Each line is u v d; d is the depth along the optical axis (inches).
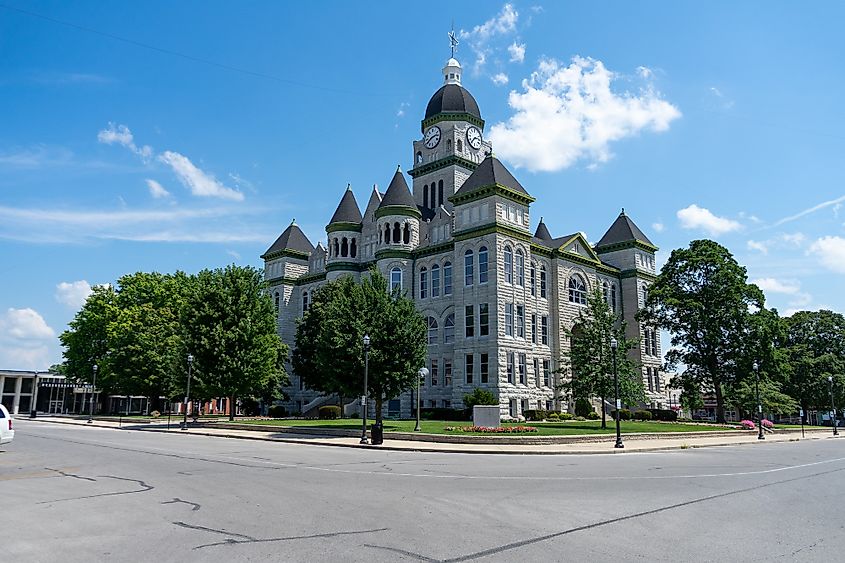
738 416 3516.2
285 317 3198.8
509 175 2436.0
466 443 1342.3
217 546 380.5
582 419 2301.9
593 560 359.3
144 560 346.9
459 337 2347.4
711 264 2421.3
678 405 3191.4
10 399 4055.1
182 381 2041.1
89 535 409.4
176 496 575.5
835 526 475.5
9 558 350.0
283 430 1699.1
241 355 2028.8
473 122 3083.2
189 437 1577.3
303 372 2401.6
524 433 1454.2
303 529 431.5
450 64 3189.0
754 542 412.5
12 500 550.0
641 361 2871.6
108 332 2837.1
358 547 381.7
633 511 518.6
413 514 492.4
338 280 2498.8
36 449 1116.5
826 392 3093.0
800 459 1130.7
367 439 1419.8
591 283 2805.1
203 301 2090.3
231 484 661.3
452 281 2452.0
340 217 2940.5
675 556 370.6
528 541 404.2
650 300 2544.3
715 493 638.5
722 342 2363.4
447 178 2982.3
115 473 757.9
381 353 1555.1
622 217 3122.5
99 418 2706.7
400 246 2652.6
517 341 2301.9
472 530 435.5
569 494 611.2
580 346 1962.4
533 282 2532.0
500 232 2304.4
